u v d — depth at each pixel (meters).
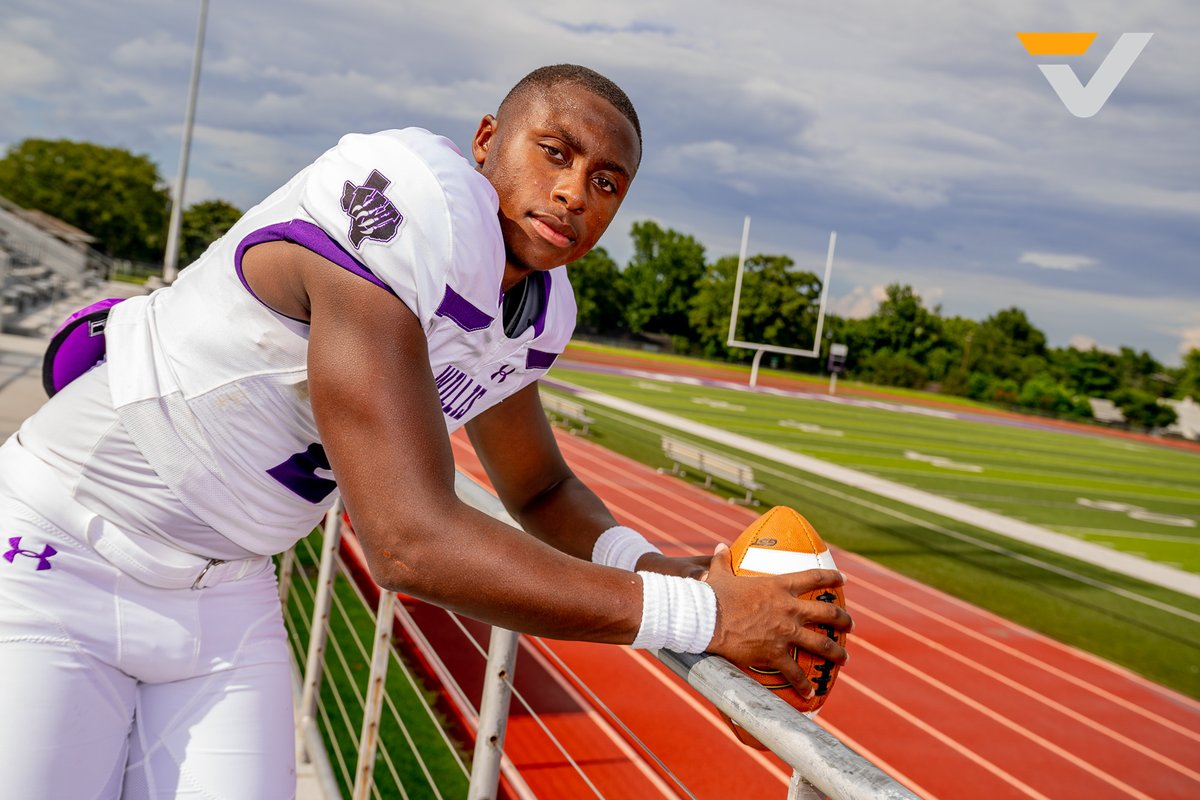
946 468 18.34
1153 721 5.88
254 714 1.15
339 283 0.88
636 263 59.53
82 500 1.05
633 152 0.99
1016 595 8.79
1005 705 5.79
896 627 7.20
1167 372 62.31
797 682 0.95
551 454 1.33
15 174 57.81
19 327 12.60
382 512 0.84
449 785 3.24
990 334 61.25
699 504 11.29
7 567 1.02
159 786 1.12
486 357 1.07
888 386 52.97
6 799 0.98
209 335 0.99
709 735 4.38
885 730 5.16
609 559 1.22
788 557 1.05
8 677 1.00
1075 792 4.72
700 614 0.89
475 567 0.84
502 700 1.28
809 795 0.76
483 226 0.92
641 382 30.03
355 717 3.62
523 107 0.99
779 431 20.97
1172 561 11.76
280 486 1.08
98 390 1.06
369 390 0.85
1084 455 26.61
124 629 1.07
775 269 41.16
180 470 1.04
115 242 59.66
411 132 0.94
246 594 1.18
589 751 4.06
